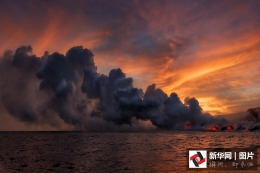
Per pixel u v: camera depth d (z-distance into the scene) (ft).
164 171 69.51
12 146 157.79
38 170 75.25
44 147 151.23
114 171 71.05
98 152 122.21
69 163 87.35
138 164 82.38
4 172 72.59
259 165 73.46
